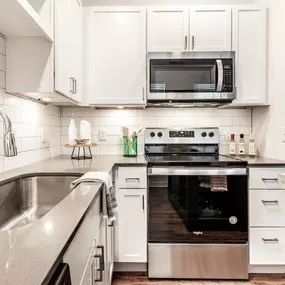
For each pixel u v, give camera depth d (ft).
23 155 5.92
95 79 7.58
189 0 8.63
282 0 6.91
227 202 6.69
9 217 4.36
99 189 3.78
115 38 7.55
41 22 4.55
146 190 6.69
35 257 1.65
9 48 5.10
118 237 6.70
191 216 6.70
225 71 7.25
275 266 6.88
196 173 6.61
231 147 8.41
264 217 6.70
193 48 7.51
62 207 2.74
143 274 6.92
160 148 8.55
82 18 7.53
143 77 7.55
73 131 7.76
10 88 5.12
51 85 5.15
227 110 8.67
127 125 8.68
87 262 2.91
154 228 6.70
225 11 7.54
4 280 1.39
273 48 7.38
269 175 6.64
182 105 8.37
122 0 8.60
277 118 7.21
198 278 6.73
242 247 6.70
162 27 7.51
